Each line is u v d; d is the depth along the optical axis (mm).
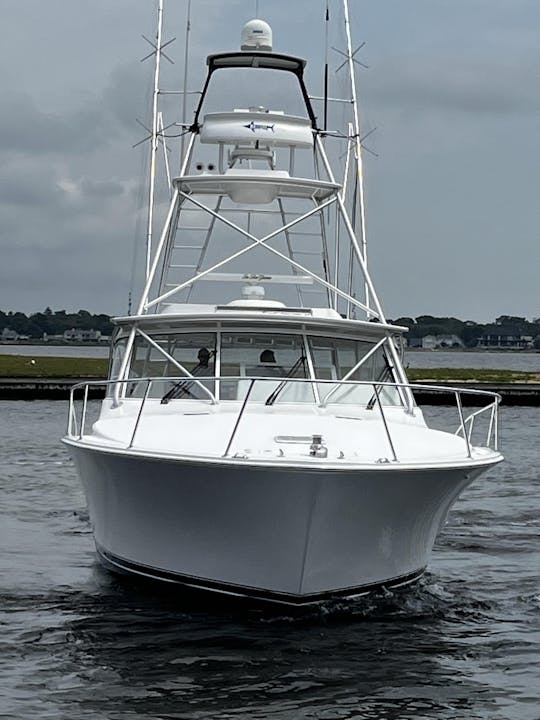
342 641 11625
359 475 11258
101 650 11312
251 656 11094
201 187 15711
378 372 14680
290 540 11523
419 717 9680
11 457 31734
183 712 9680
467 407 56438
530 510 21688
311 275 15211
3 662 11008
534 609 13336
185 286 15133
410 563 13148
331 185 15633
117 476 12625
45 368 72938
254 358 14109
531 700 10156
